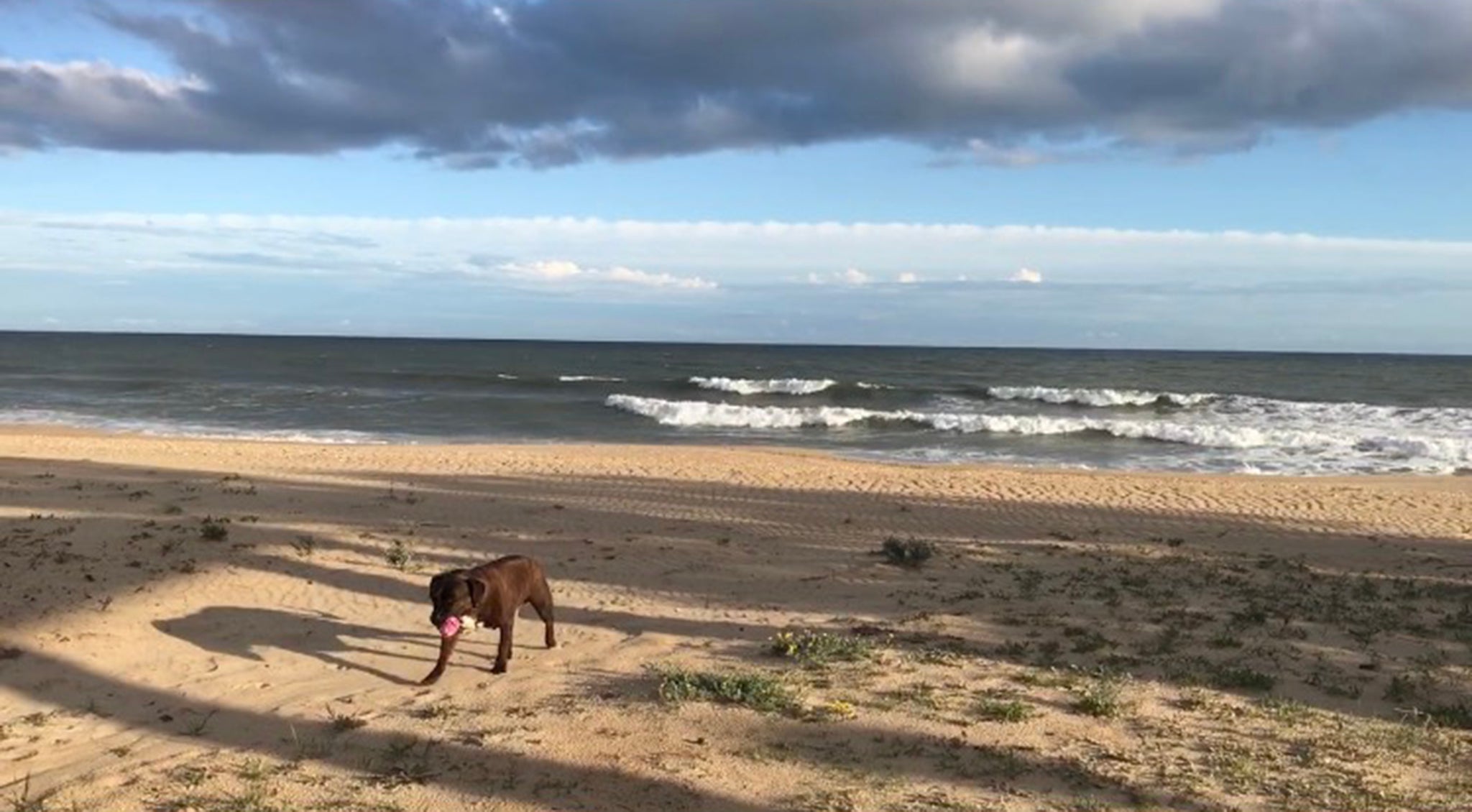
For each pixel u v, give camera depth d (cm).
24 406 3225
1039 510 1392
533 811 435
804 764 484
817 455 2094
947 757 496
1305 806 440
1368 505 1495
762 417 2997
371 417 3075
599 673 642
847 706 561
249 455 1797
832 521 1259
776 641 695
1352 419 3272
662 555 1018
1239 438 2559
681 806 439
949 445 2528
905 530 1218
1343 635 755
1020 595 883
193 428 2680
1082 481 1688
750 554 1041
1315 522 1353
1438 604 880
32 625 679
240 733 533
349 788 458
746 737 519
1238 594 899
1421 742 525
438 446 2153
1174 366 7619
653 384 4444
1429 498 1569
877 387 4212
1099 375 6125
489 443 2456
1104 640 725
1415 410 3544
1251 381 5744
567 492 1414
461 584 607
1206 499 1522
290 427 2777
